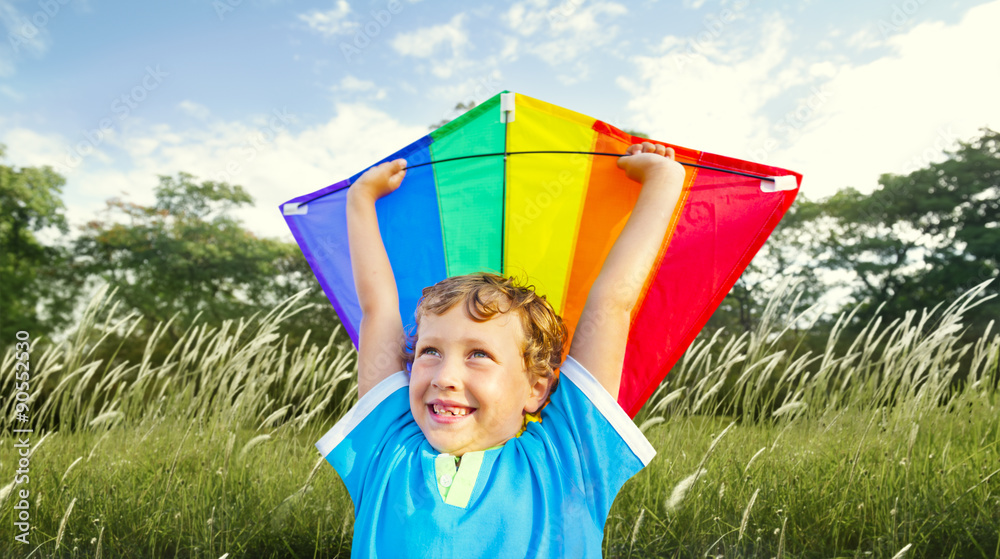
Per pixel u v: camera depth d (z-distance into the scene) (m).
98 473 3.04
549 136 1.88
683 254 1.84
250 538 2.53
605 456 1.28
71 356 3.76
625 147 1.83
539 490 1.21
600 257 1.94
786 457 2.91
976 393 3.61
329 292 1.93
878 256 13.78
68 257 15.45
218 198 15.67
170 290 14.77
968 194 13.53
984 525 2.37
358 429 1.38
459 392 1.24
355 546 1.22
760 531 2.41
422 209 1.97
